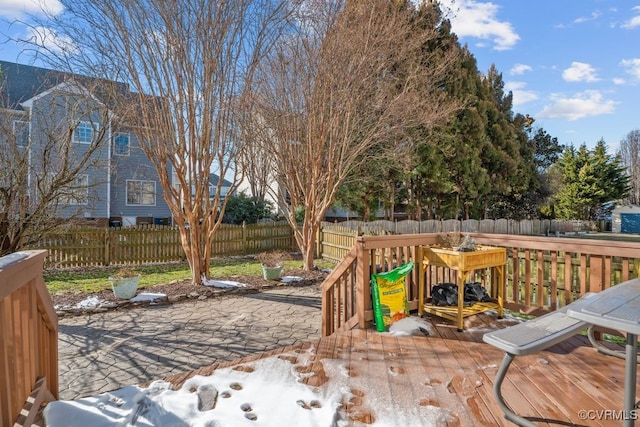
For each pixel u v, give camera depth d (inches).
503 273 157.5
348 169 343.0
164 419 84.0
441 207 638.5
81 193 301.7
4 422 60.6
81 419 83.3
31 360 80.1
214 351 154.9
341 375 105.3
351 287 155.5
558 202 981.2
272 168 384.8
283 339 169.5
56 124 222.1
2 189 199.5
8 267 63.2
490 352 121.6
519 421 78.1
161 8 233.6
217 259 424.2
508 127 720.3
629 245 125.6
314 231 337.1
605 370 107.0
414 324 144.3
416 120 355.6
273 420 83.2
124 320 198.5
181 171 261.0
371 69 309.0
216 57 251.3
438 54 485.4
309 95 305.4
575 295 177.3
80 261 351.9
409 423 81.0
